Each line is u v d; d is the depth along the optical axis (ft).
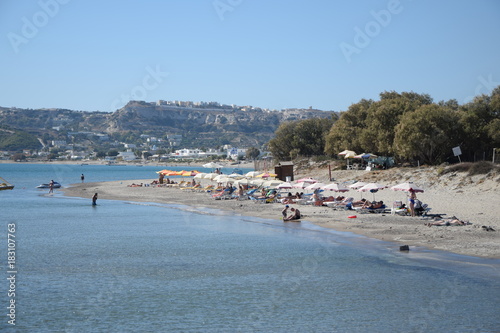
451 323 46.98
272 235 97.35
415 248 77.30
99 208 159.02
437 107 215.10
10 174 506.89
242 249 83.61
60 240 94.73
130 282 63.21
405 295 55.42
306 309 52.16
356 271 66.33
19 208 159.33
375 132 238.48
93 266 71.87
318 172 265.75
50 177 441.68
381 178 197.77
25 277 65.77
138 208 157.58
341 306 52.80
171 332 46.75
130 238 96.58
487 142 208.74
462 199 133.18
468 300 52.80
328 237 91.45
